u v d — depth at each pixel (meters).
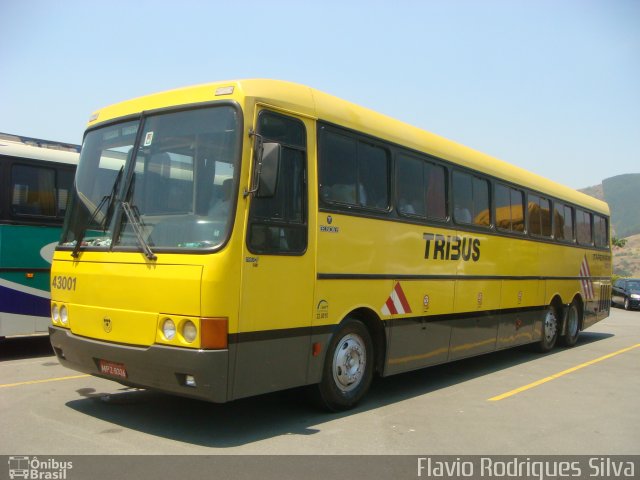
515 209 10.68
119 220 5.82
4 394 7.05
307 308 6.01
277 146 5.32
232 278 5.20
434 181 8.34
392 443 5.64
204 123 5.65
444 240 8.40
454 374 9.57
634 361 11.47
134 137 6.12
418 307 7.79
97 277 5.81
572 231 13.39
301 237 5.97
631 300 28.81
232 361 5.20
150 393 7.21
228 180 5.36
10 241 9.38
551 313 12.32
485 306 9.52
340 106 6.68
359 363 6.89
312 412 6.65
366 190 6.97
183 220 5.46
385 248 7.17
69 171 10.15
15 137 10.06
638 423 6.70
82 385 7.56
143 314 5.40
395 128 7.59
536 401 7.70
